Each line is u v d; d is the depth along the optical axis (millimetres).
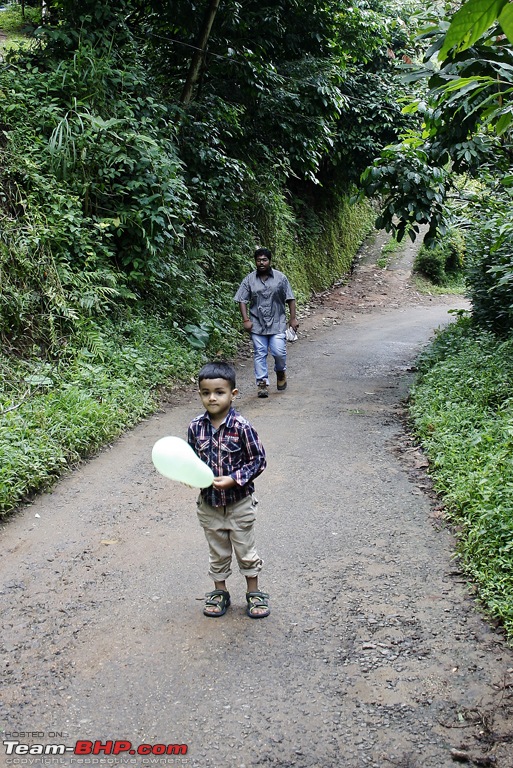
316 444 6863
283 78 13391
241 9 12406
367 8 17562
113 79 9523
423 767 2740
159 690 3219
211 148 11641
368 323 16516
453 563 4406
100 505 5355
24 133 8695
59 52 9828
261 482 5848
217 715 3047
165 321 10305
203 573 4336
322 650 3523
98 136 8914
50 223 8336
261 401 8711
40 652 3518
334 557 4523
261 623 3773
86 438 6391
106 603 3988
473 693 3168
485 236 9836
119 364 8156
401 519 5094
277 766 2750
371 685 3242
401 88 17875
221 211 13695
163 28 12164
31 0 11398
